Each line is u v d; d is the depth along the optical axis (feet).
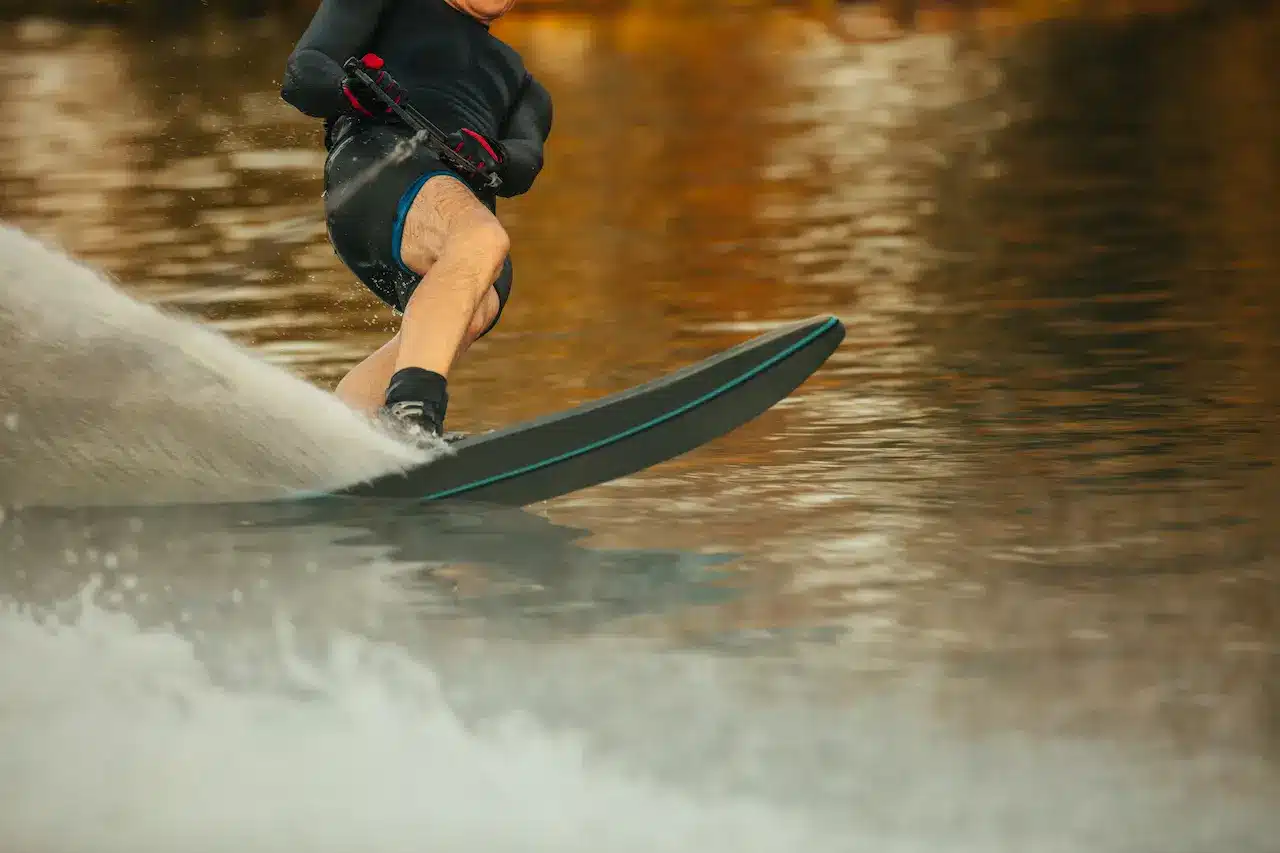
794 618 33.40
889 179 139.13
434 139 48.19
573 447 45.19
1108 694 28.66
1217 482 45.34
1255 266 89.10
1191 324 72.64
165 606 34.06
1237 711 27.76
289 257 99.96
